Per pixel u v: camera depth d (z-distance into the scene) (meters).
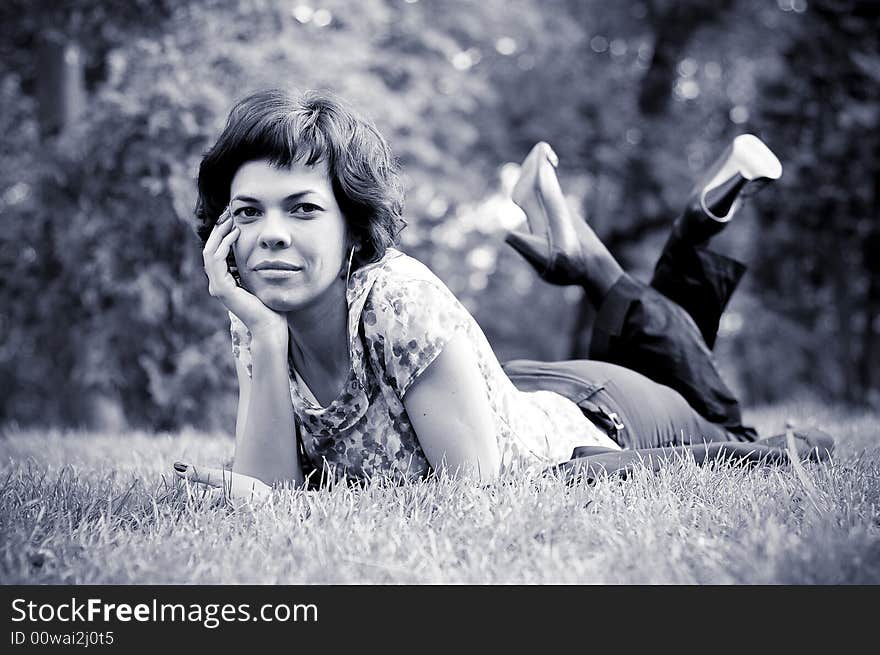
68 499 2.71
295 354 2.81
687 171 15.01
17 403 11.34
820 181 10.16
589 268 4.03
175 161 8.12
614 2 15.16
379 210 2.66
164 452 4.38
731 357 15.40
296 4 9.76
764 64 14.24
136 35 8.68
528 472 2.71
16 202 9.12
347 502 2.48
